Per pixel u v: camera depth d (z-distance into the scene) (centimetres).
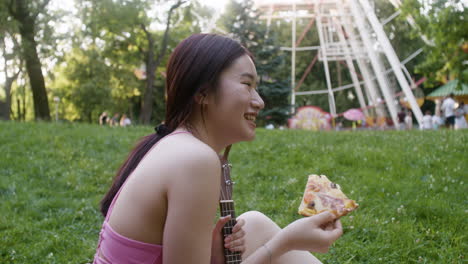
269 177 679
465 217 449
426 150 775
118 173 165
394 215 471
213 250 165
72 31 2464
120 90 4203
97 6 2577
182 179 130
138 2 2711
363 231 418
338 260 364
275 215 511
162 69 3653
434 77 1304
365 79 3675
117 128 1249
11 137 980
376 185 583
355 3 3206
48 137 984
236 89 148
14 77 3434
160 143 146
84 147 935
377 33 3081
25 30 2208
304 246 164
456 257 359
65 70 3916
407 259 366
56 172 755
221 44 150
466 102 2953
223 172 173
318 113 3322
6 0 2138
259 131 1220
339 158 753
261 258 159
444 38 1216
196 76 147
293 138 1023
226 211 167
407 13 1269
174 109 154
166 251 130
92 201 607
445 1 1209
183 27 3297
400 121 2511
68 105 4491
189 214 128
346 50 3934
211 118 152
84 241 446
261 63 2558
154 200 134
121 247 140
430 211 467
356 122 4916
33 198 625
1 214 546
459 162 684
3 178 709
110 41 3334
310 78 5178
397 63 3011
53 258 408
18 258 412
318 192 179
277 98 2625
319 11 3916
